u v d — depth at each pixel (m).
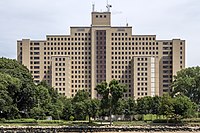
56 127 150.88
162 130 154.25
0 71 188.50
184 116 177.00
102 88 171.50
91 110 188.38
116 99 171.75
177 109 175.12
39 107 193.75
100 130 152.62
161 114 185.00
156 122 176.50
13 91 172.12
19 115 178.38
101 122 185.12
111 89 171.12
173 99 180.25
